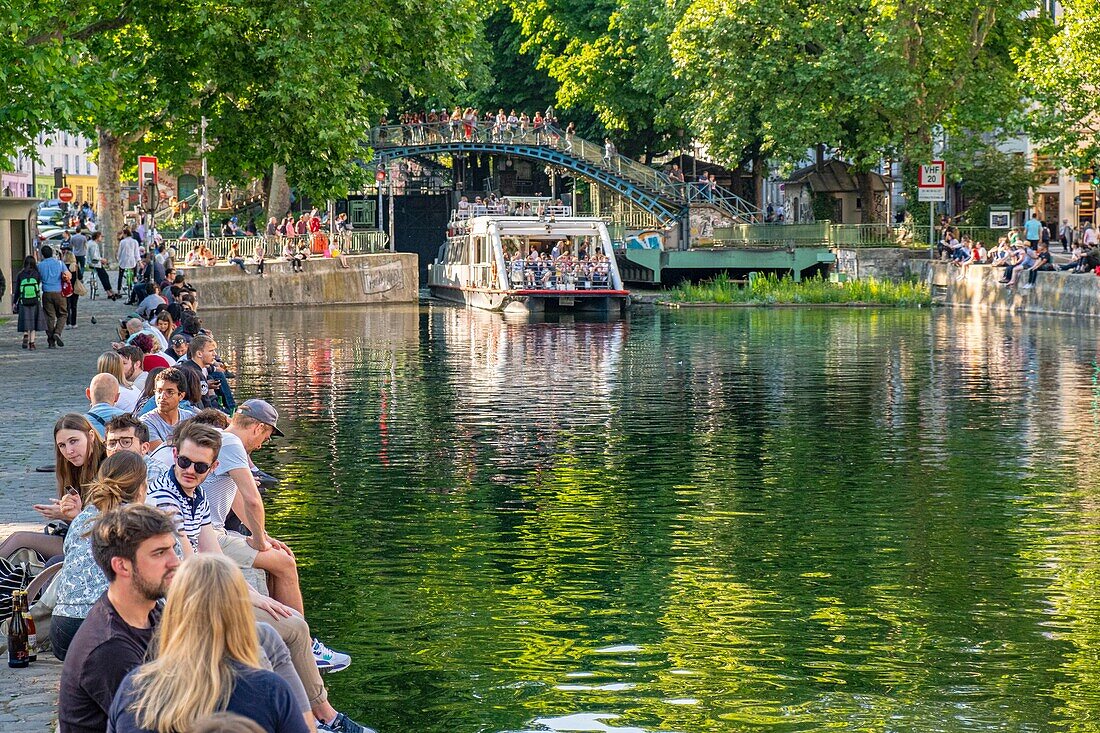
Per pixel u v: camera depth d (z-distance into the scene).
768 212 93.06
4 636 10.53
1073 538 16.91
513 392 31.80
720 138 74.62
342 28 40.22
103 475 9.09
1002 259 61.28
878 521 17.95
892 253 74.62
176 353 21.41
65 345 34.41
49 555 10.91
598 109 85.75
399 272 72.88
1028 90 61.12
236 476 11.48
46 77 31.14
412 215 89.00
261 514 11.41
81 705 6.75
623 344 45.38
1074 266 58.84
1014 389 31.95
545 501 19.20
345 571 15.39
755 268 79.00
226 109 40.81
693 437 24.95
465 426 26.22
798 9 72.12
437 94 73.75
